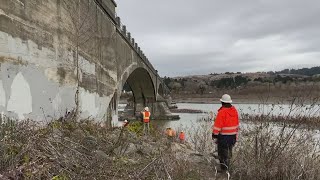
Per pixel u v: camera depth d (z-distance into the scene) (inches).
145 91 2156.7
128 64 971.3
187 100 5246.1
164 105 2252.7
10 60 263.6
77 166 218.4
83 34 477.7
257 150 286.5
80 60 459.5
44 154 215.3
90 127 349.4
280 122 292.5
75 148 244.4
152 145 353.7
